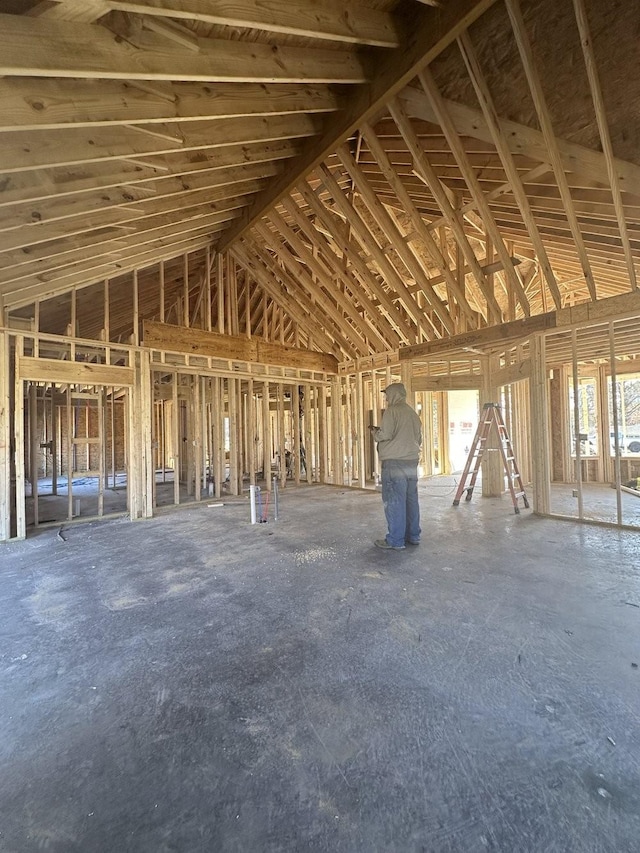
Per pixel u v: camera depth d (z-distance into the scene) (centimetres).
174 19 277
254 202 627
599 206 411
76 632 256
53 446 896
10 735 169
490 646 229
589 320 499
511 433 804
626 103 318
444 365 1001
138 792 141
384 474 429
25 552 444
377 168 580
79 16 232
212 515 633
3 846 122
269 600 299
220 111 345
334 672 209
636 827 125
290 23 283
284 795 138
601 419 918
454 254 712
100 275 600
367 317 857
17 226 354
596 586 312
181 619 272
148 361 660
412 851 119
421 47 347
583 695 186
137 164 374
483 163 445
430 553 403
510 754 154
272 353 845
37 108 255
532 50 323
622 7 279
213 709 183
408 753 155
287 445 1347
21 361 532
